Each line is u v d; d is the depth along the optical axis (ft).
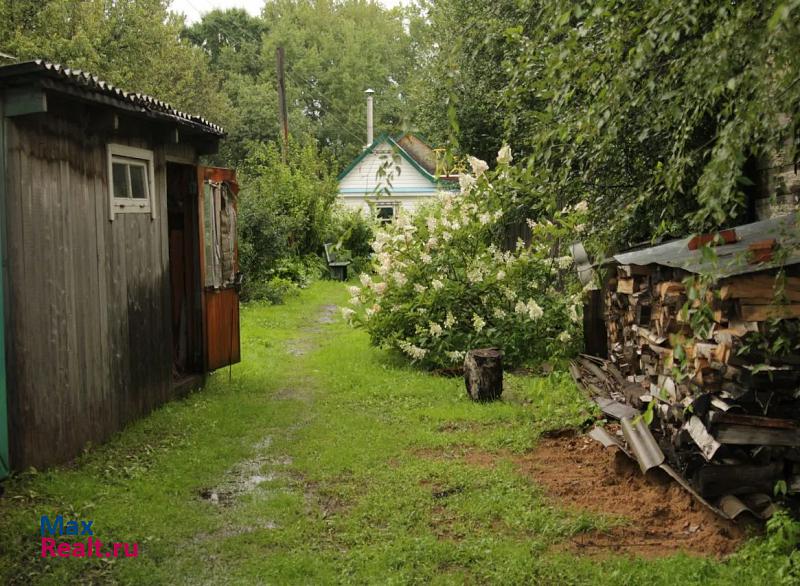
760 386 14.21
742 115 10.39
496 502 16.57
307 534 15.29
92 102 19.19
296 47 171.53
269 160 81.20
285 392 28.81
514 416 24.13
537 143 15.16
